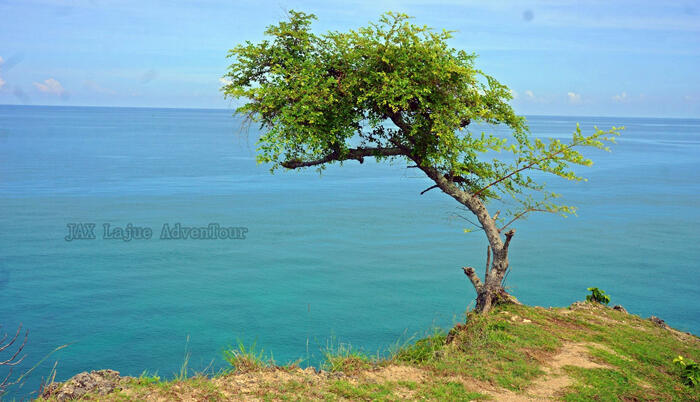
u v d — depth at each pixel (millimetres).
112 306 31875
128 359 24062
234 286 36531
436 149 11930
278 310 31234
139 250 47125
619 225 60844
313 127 10773
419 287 36281
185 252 46656
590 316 12898
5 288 34844
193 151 161125
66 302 32438
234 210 69312
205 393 7312
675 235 55656
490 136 11844
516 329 11086
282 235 54219
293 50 11398
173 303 32469
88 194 78562
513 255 46125
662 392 8844
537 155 12109
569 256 45875
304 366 22609
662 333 12391
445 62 11148
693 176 112000
